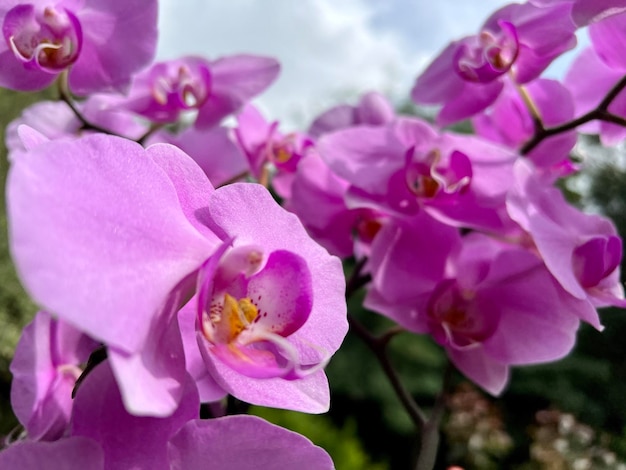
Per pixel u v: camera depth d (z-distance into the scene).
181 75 0.24
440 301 0.20
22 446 0.09
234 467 0.10
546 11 0.19
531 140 0.21
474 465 1.26
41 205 0.08
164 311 0.10
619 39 0.19
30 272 0.07
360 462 1.03
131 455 0.10
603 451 1.19
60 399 0.14
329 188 0.22
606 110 0.20
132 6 0.19
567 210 0.19
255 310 0.11
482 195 0.20
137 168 0.10
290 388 0.12
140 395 0.08
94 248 0.08
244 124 0.25
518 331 0.20
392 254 0.21
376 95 0.27
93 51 0.20
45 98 1.10
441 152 0.21
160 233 0.10
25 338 0.14
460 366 0.20
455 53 0.21
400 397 0.20
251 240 0.12
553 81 0.23
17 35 0.19
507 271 0.20
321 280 0.13
